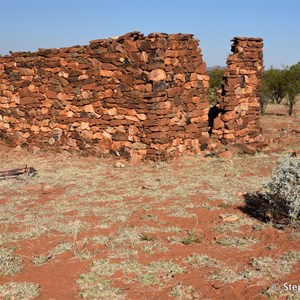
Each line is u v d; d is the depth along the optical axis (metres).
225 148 13.72
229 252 5.86
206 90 13.73
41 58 14.73
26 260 5.87
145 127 12.51
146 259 5.75
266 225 6.80
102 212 7.96
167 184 9.91
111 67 12.95
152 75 12.13
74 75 13.91
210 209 7.80
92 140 13.83
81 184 10.36
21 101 15.71
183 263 5.58
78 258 5.87
